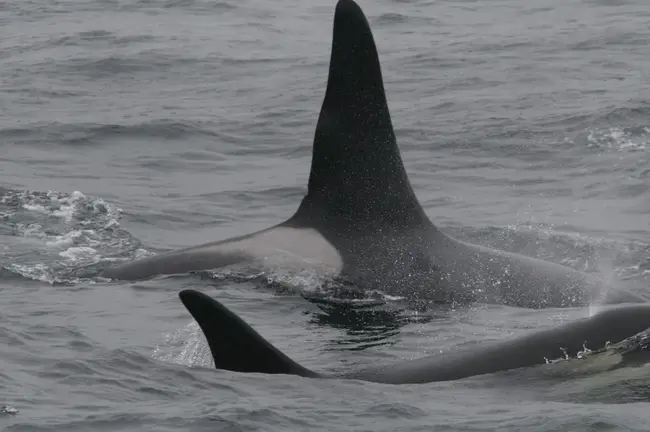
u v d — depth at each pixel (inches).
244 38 5511.8
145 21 5895.7
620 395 1567.4
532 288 2353.6
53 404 1582.2
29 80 4682.6
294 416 1515.7
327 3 6417.3
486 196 3250.5
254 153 3722.9
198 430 1483.8
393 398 1574.8
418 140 3767.2
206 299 1590.8
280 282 2385.6
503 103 4173.2
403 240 2465.6
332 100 2484.0
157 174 3486.7
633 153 3563.0
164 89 4586.6
